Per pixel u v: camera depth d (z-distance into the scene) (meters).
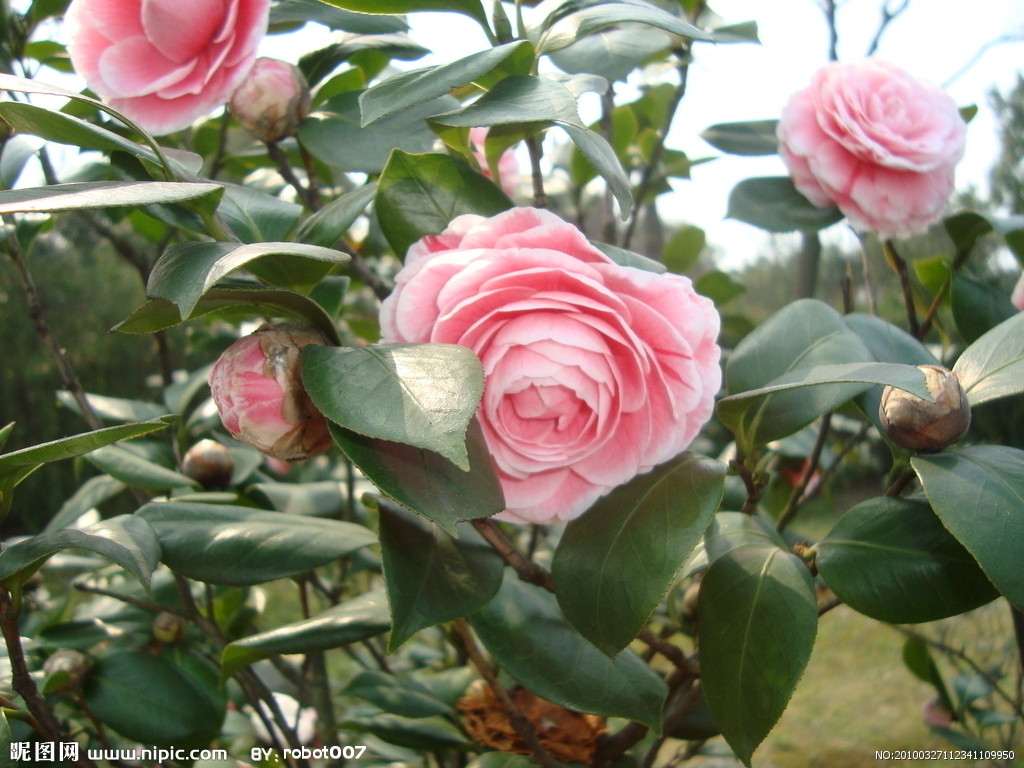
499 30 0.35
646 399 0.31
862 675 1.25
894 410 0.34
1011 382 0.34
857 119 0.46
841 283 0.49
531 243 0.31
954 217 0.50
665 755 0.78
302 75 0.42
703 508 0.32
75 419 2.75
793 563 0.34
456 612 0.33
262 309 0.34
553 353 0.30
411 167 0.36
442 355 0.28
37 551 0.31
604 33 0.47
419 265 0.32
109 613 0.53
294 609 1.18
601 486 0.33
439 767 0.58
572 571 0.33
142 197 0.27
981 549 0.30
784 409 0.37
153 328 0.31
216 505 0.41
